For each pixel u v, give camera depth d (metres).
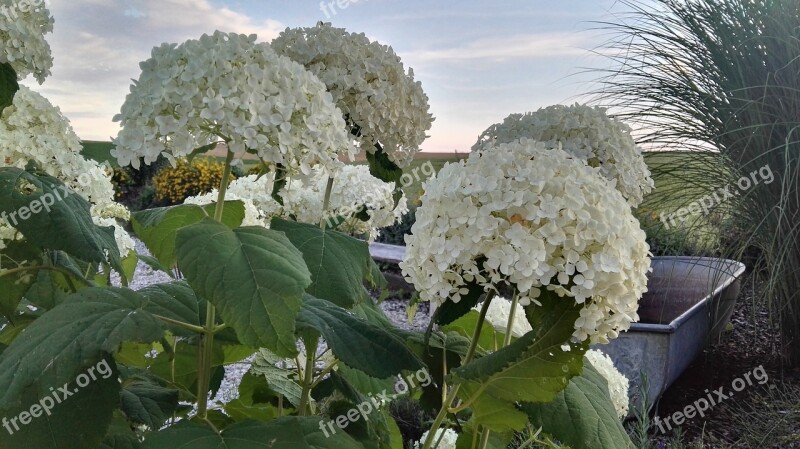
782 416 3.83
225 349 1.94
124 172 9.04
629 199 2.11
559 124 2.07
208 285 1.13
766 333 5.00
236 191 2.81
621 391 2.54
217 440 1.19
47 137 1.77
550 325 1.24
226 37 1.39
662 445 3.57
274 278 1.14
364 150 2.07
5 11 1.71
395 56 2.11
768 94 4.54
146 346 1.95
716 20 5.00
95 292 1.29
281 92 1.34
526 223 1.28
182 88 1.27
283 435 1.21
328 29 2.02
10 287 1.67
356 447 1.31
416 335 1.74
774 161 4.37
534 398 1.33
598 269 1.21
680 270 4.93
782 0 4.75
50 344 1.15
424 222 1.36
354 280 1.72
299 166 1.40
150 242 1.65
